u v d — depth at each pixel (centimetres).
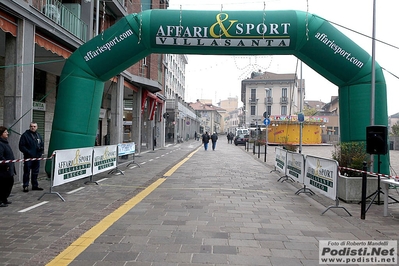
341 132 992
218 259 412
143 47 998
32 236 491
